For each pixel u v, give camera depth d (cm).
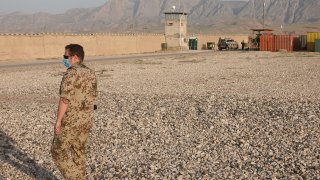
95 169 828
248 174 777
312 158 873
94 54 6297
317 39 6831
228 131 1151
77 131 635
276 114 1373
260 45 7400
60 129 630
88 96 638
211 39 9462
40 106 1645
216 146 995
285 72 3219
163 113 1429
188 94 1961
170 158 898
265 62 4422
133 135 1127
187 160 879
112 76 2959
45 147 1009
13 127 1245
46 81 2659
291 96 1875
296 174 771
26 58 5372
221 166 834
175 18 8056
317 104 1584
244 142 1020
